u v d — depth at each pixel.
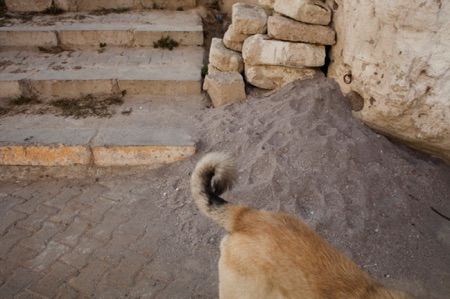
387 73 4.36
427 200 4.27
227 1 8.20
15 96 5.97
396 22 4.13
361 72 4.71
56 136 5.02
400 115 4.46
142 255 3.84
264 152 4.62
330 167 4.42
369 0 4.38
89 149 4.88
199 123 5.51
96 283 3.57
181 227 4.14
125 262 3.77
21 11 7.77
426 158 4.81
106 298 3.44
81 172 4.91
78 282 3.58
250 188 4.35
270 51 5.54
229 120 5.35
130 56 6.84
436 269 3.62
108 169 4.95
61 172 4.90
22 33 6.85
